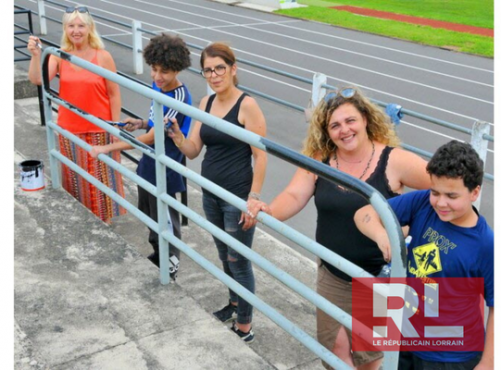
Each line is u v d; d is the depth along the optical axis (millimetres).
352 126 2559
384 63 16219
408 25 22047
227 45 3355
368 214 2430
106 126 3639
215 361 2814
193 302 3262
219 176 3490
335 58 16484
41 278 3412
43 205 4242
